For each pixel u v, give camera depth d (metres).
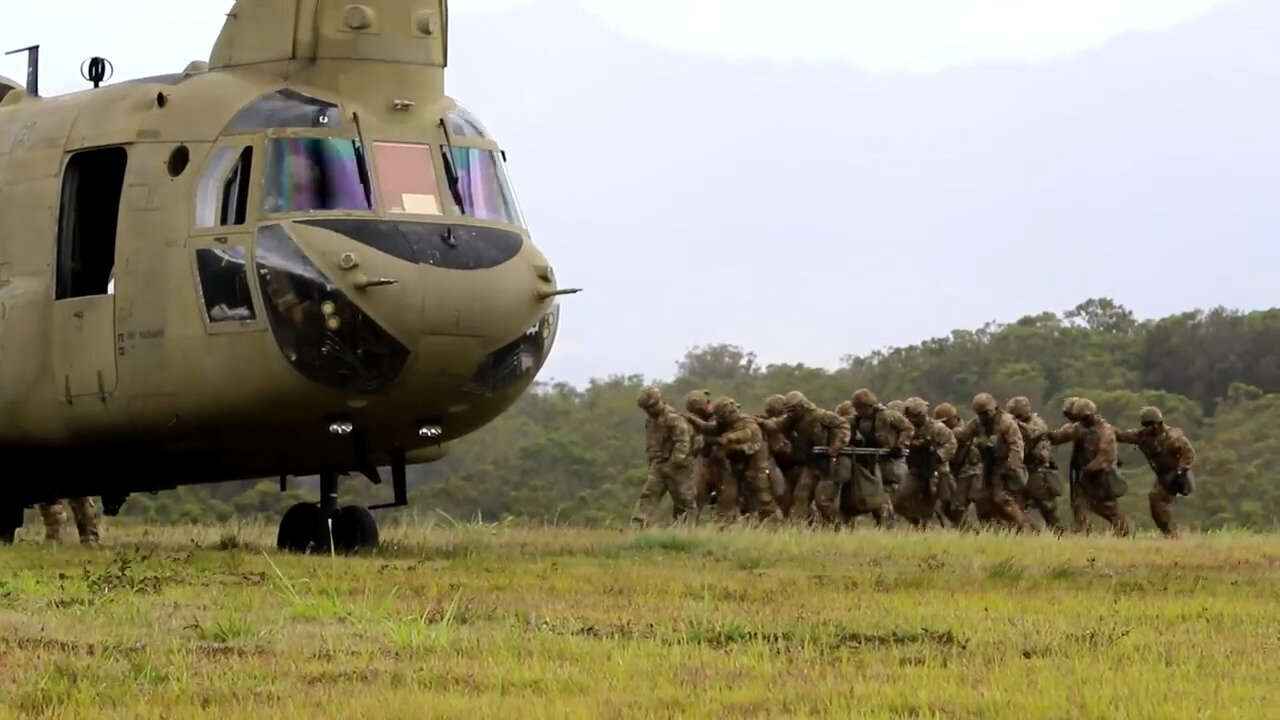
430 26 33.28
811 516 48.47
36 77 37.75
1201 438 95.75
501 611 23.89
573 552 34.09
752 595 25.84
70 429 34.03
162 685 18.80
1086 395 101.81
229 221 32.09
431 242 31.75
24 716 17.47
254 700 18.09
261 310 31.58
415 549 34.47
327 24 32.91
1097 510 48.19
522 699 18.20
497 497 86.62
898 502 49.22
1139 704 17.94
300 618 23.08
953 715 17.56
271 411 32.06
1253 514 83.94
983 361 105.38
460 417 32.75
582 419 96.25
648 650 20.83
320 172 31.97
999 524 48.19
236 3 33.91
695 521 47.25
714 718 17.42
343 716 17.34
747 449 47.22
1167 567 32.09
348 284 31.17
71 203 34.31
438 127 32.94
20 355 34.16
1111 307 113.56
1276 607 25.17
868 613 23.89
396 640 21.22
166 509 77.94
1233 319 108.81
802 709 17.81
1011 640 21.73
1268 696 18.44
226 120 32.59
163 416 32.88
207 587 25.64
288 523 35.12
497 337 32.06
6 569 28.17
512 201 33.59
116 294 33.06
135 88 34.12
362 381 31.44
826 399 102.88
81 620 22.47
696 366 104.94
